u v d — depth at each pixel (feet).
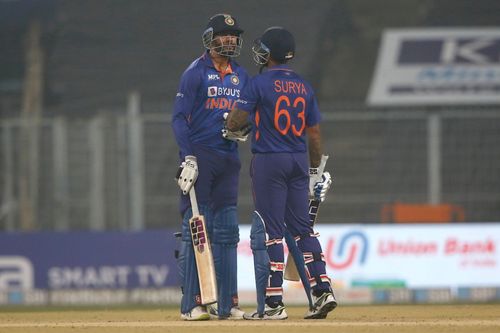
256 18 268.62
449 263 183.42
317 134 96.84
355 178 222.89
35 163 220.84
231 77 97.66
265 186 94.84
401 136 224.12
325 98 260.62
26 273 188.34
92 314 117.80
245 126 94.22
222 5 273.54
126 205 214.48
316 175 98.07
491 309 118.32
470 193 223.71
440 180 223.92
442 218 213.25
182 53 267.59
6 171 221.87
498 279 183.83
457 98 259.39
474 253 184.03
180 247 97.35
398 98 260.62
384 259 182.91
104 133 215.92
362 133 225.15
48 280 188.14
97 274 188.34
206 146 96.53
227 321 93.81
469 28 269.03
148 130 219.00
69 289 187.73
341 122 226.38
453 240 184.03
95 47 268.00
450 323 89.25
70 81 263.08
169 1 275.18
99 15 273.33
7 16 275.18
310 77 262.88
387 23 271.28
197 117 96.48
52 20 273.33
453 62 263.70
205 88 96.22
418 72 263.29
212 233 98.43
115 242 188.85
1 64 264.93
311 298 97.91
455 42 266.98
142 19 272.92
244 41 262.26
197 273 95.91
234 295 99.76
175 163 218.79
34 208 220.84
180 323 91.61
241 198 216.33
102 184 215.31
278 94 93.97
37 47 266.98
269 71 94.89
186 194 95.91
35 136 221.05
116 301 187.42
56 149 219.82
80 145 220.02
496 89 260.01
